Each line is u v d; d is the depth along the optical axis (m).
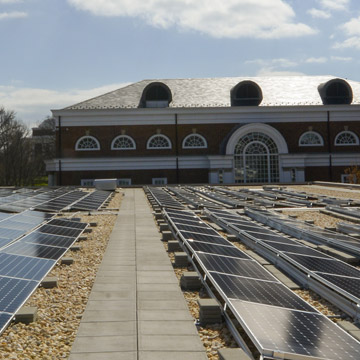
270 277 9.86
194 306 9.35
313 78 67.50
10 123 88.56
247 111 58.09
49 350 7.08
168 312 8.83
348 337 6.48
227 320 8.26
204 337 7.76
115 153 58.03
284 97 61.22
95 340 7.41
